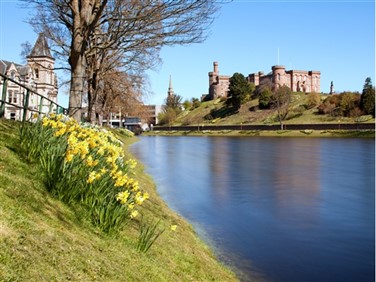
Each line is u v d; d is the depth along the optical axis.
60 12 18.72
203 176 21.16
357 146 42.84
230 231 10.54
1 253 3.88
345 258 8.51
